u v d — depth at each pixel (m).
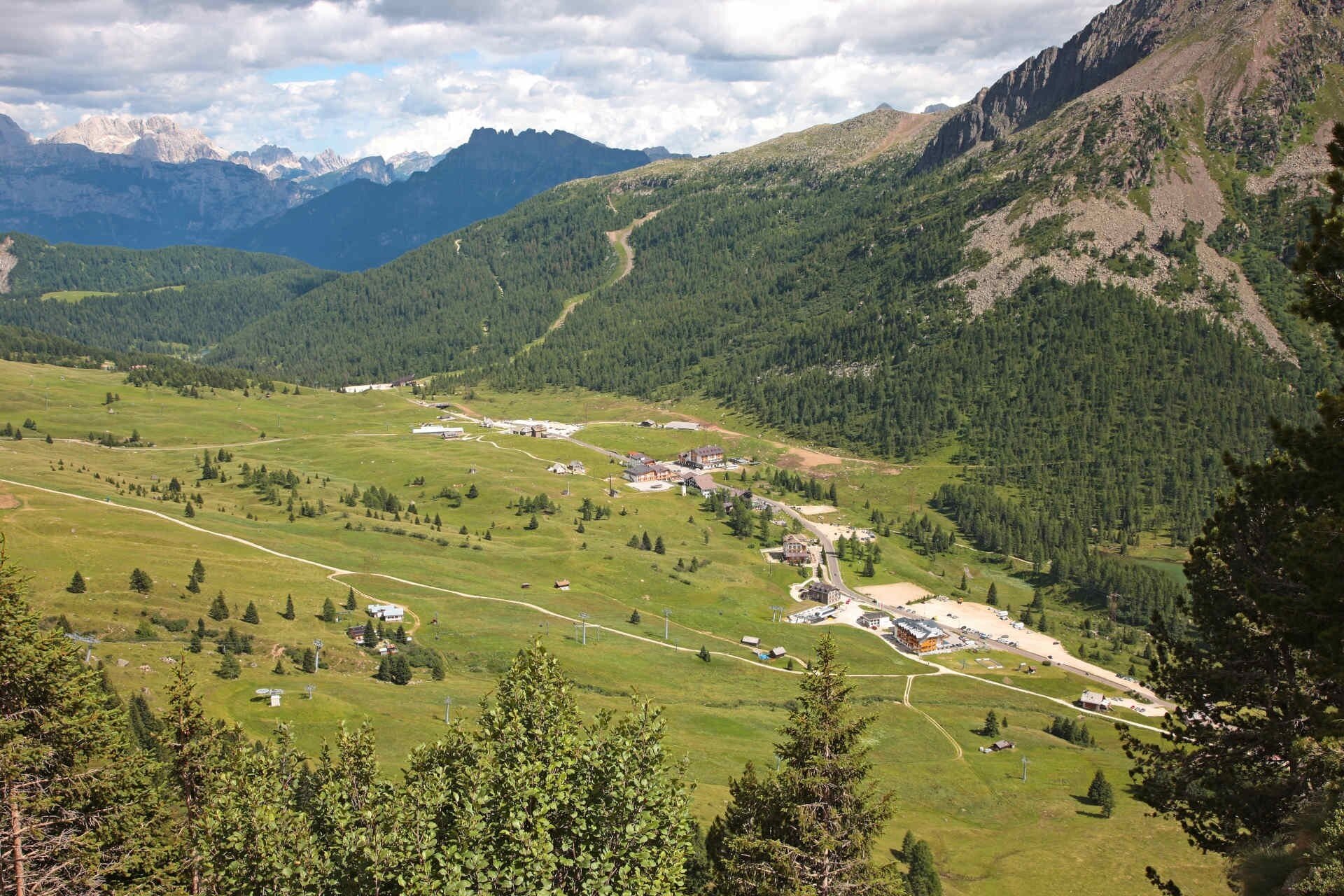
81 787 53.38
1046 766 138.00
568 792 49.94
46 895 50.25
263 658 137.62
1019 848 107.75
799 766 51.22
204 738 61.78
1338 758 38.06
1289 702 40.12
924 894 90.88
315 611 162.25
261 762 57.44
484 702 59.16
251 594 164.62
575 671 153.12
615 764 50.25
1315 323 36.28
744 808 57.84
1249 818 41.19
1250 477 39.94
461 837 46.88
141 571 154.50
